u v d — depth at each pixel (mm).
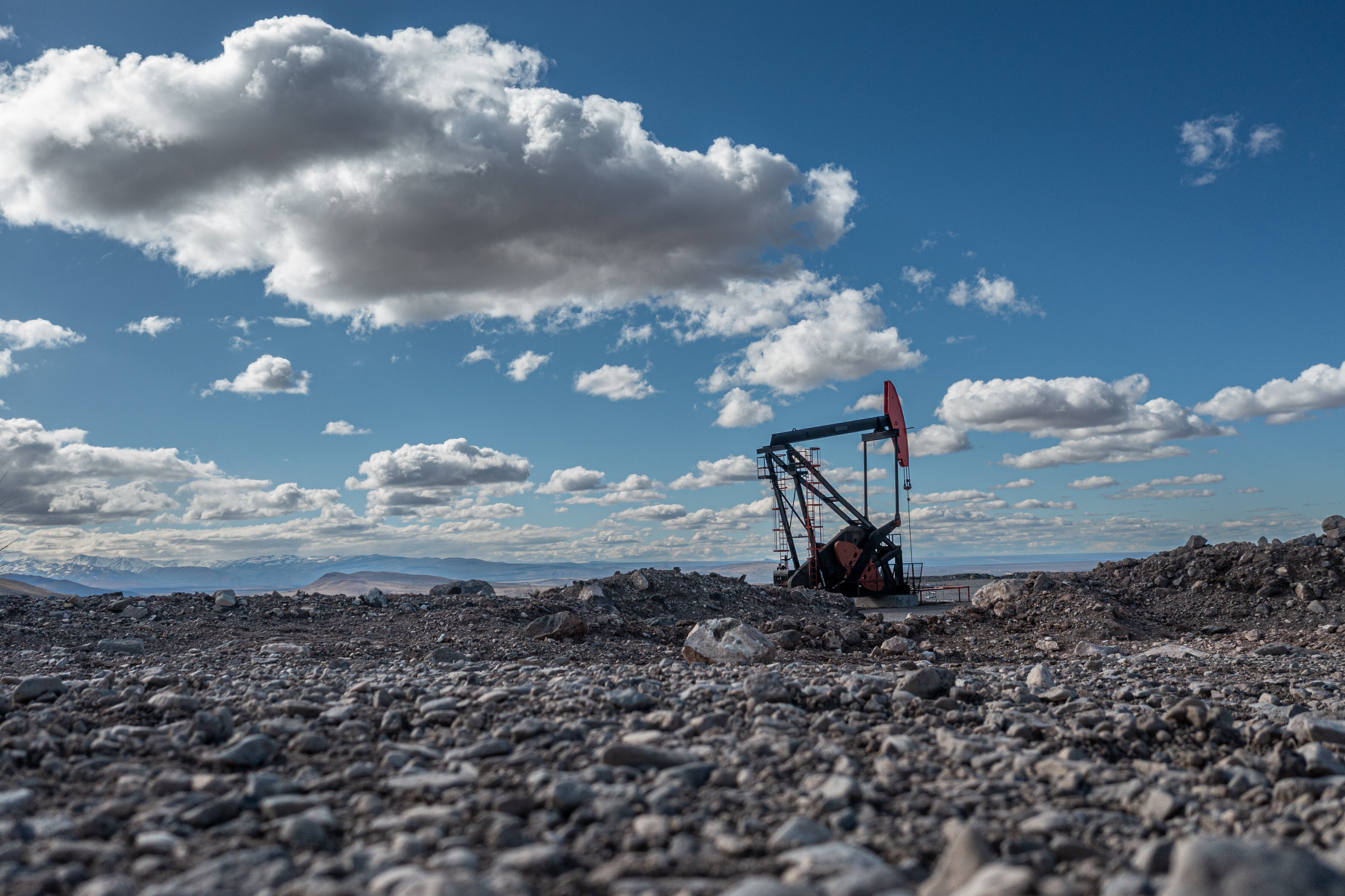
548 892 2896
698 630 12031
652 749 4727
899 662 12836
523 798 3932
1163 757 5617
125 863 3307
